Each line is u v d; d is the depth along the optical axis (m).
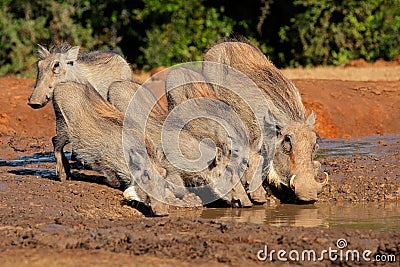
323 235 10.94
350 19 34.91
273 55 36.00
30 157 18.28
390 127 23.41
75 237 10.77
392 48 35.62
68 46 17.12
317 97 23.58
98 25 34.69
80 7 34.47
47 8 33.81
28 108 22.86
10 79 27.23
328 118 22.88
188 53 34.03
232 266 9.75
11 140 20.39
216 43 17.30
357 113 23.33
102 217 12.91
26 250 10.38
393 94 24.64
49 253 10.25
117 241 10.73
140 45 35.34
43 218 12.04
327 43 35.16
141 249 10.41
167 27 34.41
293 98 15.14
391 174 15.79
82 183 15.16
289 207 14.23
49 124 22.69
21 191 14.08
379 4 35.62
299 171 14.22
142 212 13.73
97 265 9.73
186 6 34.41
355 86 24.92
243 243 10.66
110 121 14.79
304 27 34.91
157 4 33.78
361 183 15.28
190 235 10.92
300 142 14.40
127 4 34.69
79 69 17.03
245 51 16.59
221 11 35.38
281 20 36.03
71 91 15.16
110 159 14.69
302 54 35.44
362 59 35.16
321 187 14.18
